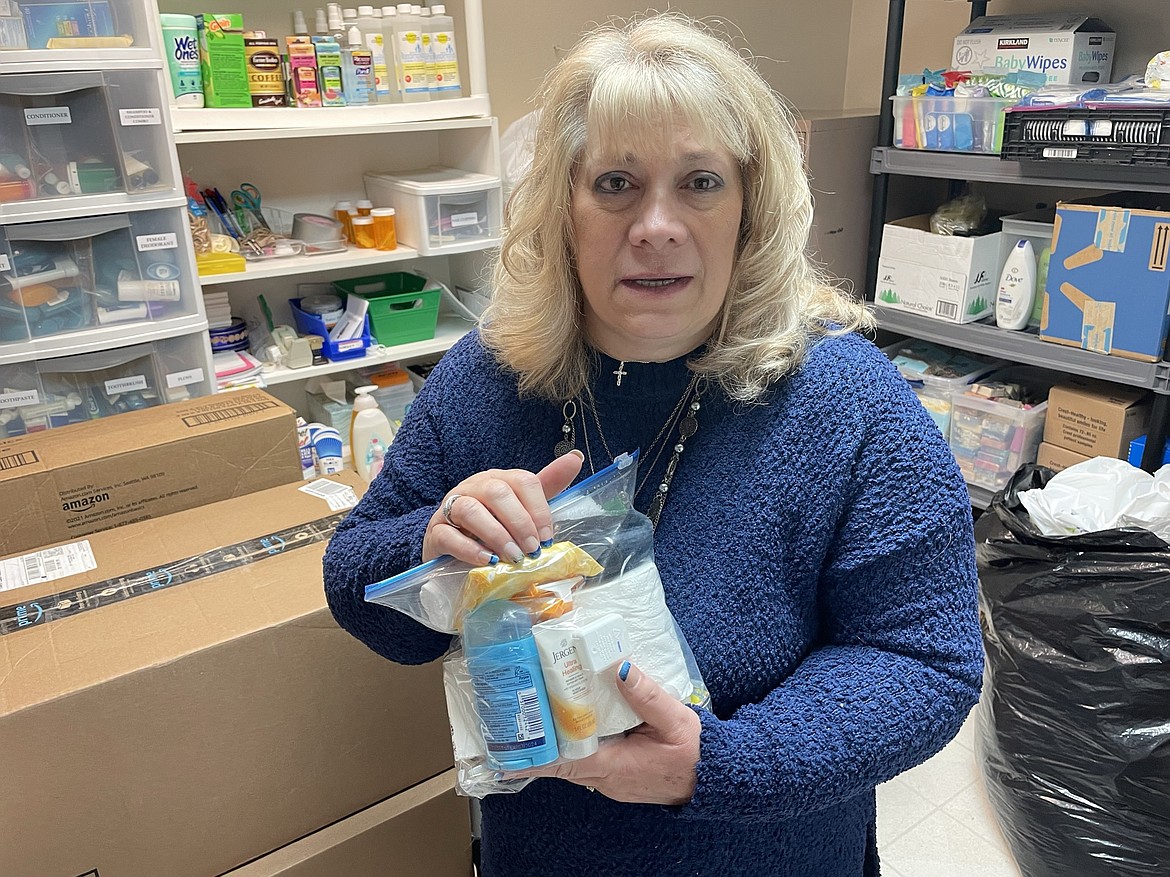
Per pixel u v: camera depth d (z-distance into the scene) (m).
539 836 0.88
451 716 0.71
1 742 0.88
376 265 2.62
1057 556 1.54
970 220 2.52
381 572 0.84
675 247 0.75
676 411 0.85
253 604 1.07
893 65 2.50
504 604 0.64
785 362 0.81
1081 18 2.24
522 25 2.61
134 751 0.97
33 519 1.32
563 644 0.62
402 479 0.94
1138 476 1.77
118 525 1.39
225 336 2.22
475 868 1.35
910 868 1.67
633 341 0.85
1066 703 1.49
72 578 1.14
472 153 2.41
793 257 0.82
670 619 0.72
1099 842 1.49
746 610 0.77
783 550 0.78
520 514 0.68
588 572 0.67
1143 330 2.04
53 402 1.80
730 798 0.66
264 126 1.98
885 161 2.55
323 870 1.13
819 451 0.78
